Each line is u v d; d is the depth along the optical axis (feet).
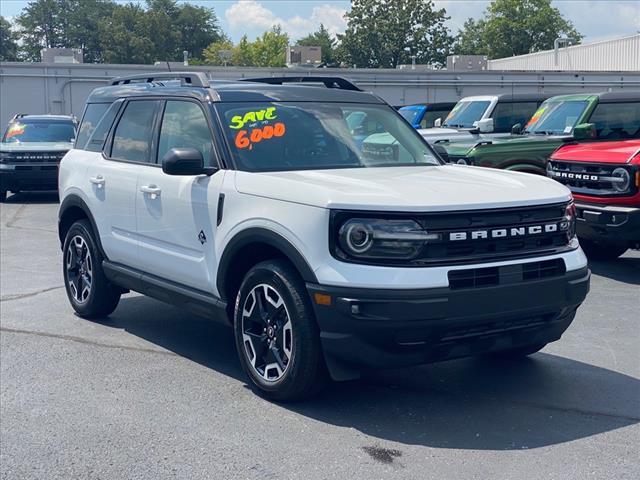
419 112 60.44
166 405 17.02
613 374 18.70
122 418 16.35
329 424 15.76
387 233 14.65
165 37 268.41
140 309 25.54
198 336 22.44
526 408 16.56
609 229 27.81
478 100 51.78
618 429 15.43
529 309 15.46
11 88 86.74
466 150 36.47
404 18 219.00
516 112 50.31
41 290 28.35
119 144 22.38
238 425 15.80
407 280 14.46
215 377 18.81
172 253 19.43
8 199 58.90
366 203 14.83
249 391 17.76
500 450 14.48
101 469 14.03
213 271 17.98
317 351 15.64
